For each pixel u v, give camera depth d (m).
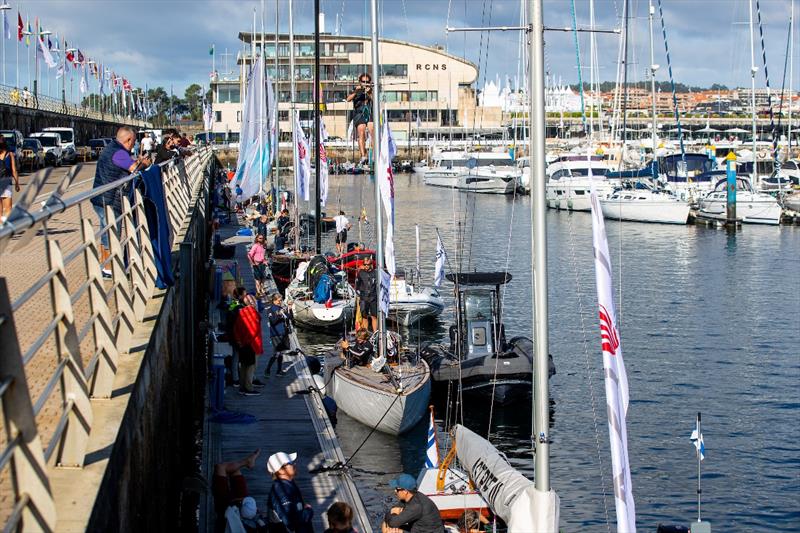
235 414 17.73
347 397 21.88
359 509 13.77
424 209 84.31
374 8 20.30
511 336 32.84
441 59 129.25
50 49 77.56
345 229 46.53
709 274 46.66
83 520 5.98
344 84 95.50
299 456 15.84
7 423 5.27
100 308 8.55
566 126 133.12
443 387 24.92
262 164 49.81
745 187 73.31
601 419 23.47
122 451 7.77
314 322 32.31
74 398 6.93
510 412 24.31
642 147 94.69
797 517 17.52
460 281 25.58
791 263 50.03
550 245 59.19
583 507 18.05
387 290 21.52
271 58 95.12
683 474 19.61
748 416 23.50
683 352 30.38
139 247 13.19
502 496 13.09
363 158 21.69
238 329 19.59
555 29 13.19
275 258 40.19
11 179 15.08
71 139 54.44
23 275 13.91
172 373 13.89
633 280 45.00
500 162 108.94
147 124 123.56
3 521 6.07
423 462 19.92
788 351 30.45
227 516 11.39
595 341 32.00
